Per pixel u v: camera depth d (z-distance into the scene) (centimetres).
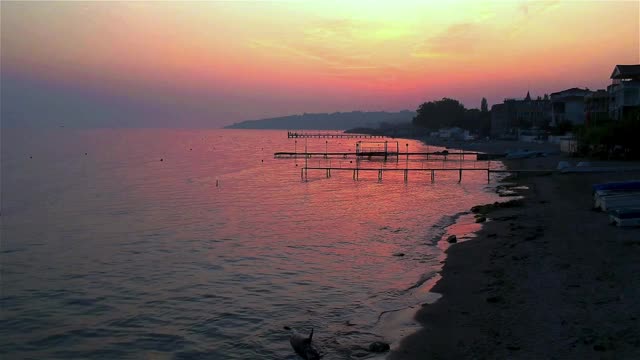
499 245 2242
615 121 6475
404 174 6850
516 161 8100
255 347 1378
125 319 1622
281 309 1656
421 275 1950
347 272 2061
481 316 1400
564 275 1653
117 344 1444
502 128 15950
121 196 4847
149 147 16100
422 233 2809
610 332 1172
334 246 2555
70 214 3781
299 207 4025
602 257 1825
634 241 2045
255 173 7438
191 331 1509
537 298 1460
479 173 6994
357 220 3334
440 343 1269
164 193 5078
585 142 7038
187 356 1349
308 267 2161
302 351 1314
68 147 15000
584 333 1181
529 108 15300
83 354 1392
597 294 1434
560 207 3197
